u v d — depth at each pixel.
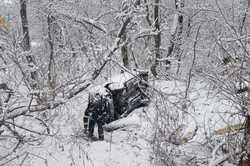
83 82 5.33
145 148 5.55
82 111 6.48
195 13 11.14
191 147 5.45
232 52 4.55
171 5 13.38
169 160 4.91
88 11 9.74
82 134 5.54
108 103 6.70
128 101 7.04
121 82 7.11
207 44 8.38
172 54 11.56
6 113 4.04
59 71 5.62
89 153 5.21
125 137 6.09
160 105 5.72
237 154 4.33
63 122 5.55
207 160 5.05
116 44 6.27
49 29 7.16
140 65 9.61
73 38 8.62
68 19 8.49
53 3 8.18
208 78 4.66
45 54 6.62
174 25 11.77
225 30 5.08
